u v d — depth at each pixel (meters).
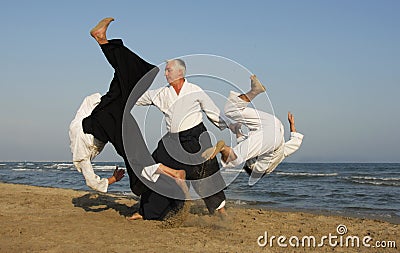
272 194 14.27
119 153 5.97
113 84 5.87
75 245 4.73
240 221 6.70
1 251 4.45
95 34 5.62
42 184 20.22
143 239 5.06
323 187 19.45
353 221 7.21
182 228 5.77
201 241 5.04
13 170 47.22
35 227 5.63
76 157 6.16
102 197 9.48
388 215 8.97
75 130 6.13
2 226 5.68
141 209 6.37
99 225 5.83
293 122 6.29
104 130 5.93
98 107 5.92
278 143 5.59
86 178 6.20
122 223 6.01
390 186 20.27
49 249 4.54
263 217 7.28
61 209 7.46
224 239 5.23
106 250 4.54
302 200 12.43
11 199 8.89
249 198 12.65
